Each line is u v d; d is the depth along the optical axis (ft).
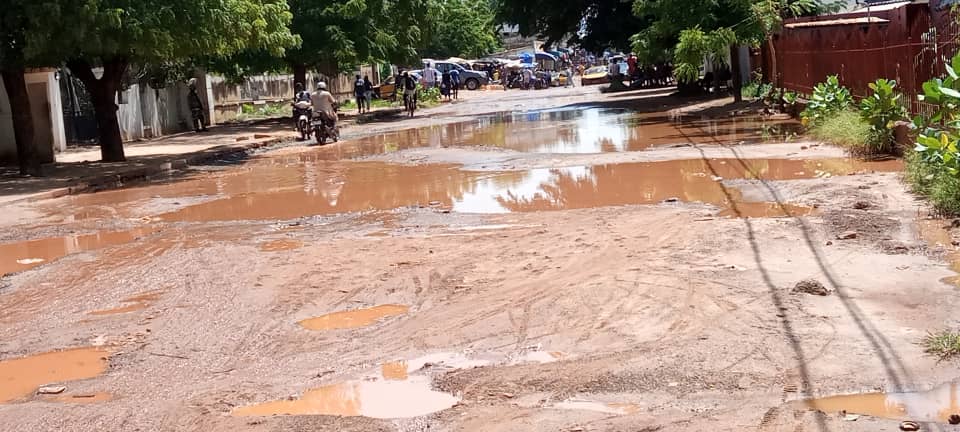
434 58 266.98
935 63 44.75
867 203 34.19
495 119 103.45
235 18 66.95
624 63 232.94
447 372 18.95
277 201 46.03
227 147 79.61
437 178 50.75
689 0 89.81
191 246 34.71
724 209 35.63
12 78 60.39
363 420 16.53
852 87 63.10
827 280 24.04
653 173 47.19
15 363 21.56
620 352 19.44
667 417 15.79
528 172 50.70
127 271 30.94
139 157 73.41
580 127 82.38
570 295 24.17
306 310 24.56
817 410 15.70
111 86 69.62
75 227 41.27
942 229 29.55
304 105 90.94
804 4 87.92
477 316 22.89
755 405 16.10
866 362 17.85
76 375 20.33
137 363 20.81
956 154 31.09
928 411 15.52
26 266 33.42
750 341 19.52
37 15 54.39
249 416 17.08
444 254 30.30
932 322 20.04
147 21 58.03
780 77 91.04
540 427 15.66
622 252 28.89
